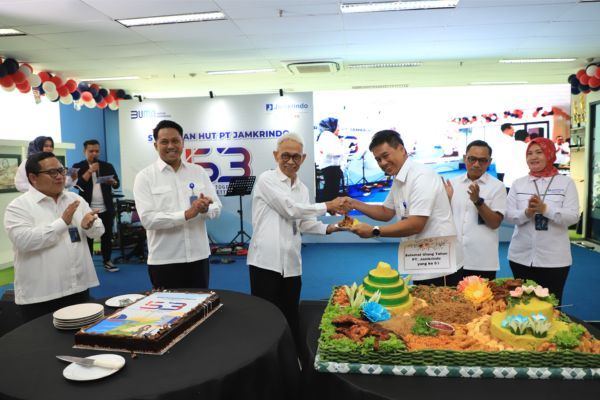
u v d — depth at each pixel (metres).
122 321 1.48
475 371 1.16
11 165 6.34
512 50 5.84
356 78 7.62
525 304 1.37
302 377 1.50
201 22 4.54
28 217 2.04
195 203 2.27
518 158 7.34
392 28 4.83
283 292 2.54
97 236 2.27
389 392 1.09
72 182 4.51
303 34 5.02
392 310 1.54
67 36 4.85
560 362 1.15
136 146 7.32
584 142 7.34
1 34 4.74
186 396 1.13
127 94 8.41
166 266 2.44
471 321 1.46
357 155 7.50
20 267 2.06
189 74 7.02
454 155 7.42
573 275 5.17
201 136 7.22
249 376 1.28
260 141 7.14
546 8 4.23
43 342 1.45
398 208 2.16
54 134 8.54
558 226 2.56
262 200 2.49
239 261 6.21
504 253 6.53
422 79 7.79
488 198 2.61
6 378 1.20
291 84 8.08
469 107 7.35
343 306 1.59
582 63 6.61
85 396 1.10
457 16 4.45
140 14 4.23
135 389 1.13
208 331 1.53
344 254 6.65
